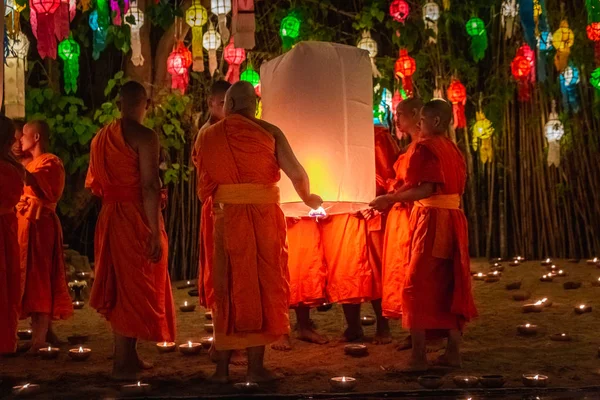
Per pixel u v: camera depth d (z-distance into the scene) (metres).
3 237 4.59
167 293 4.72
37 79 9.68
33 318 5.33
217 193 4.28
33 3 5.37
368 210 5.33
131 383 4.41
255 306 4.20
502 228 10.74
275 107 4.91
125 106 4.52
